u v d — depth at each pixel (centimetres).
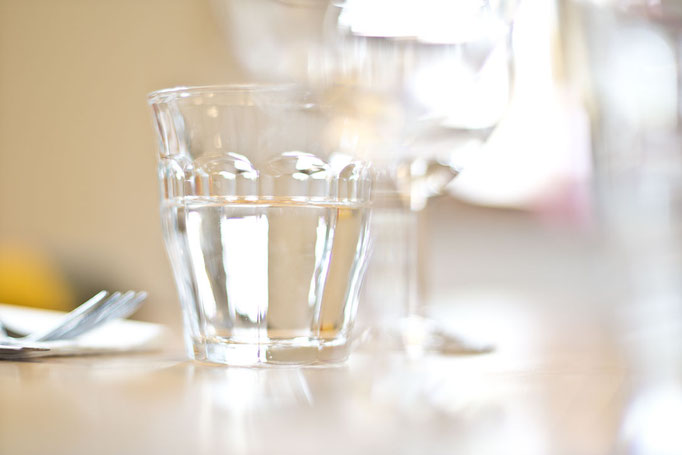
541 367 45
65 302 179
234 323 44
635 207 140
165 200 46
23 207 195
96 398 34
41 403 33
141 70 200
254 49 151
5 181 195
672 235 138
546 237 226
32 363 44
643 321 80
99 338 52
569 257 211
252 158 44
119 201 197
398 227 64
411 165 64
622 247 147
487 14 61
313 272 44
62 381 38
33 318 57
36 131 197
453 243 230
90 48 199
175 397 34
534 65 222
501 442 28
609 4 114
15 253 186
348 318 45
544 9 212
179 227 45
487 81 62
